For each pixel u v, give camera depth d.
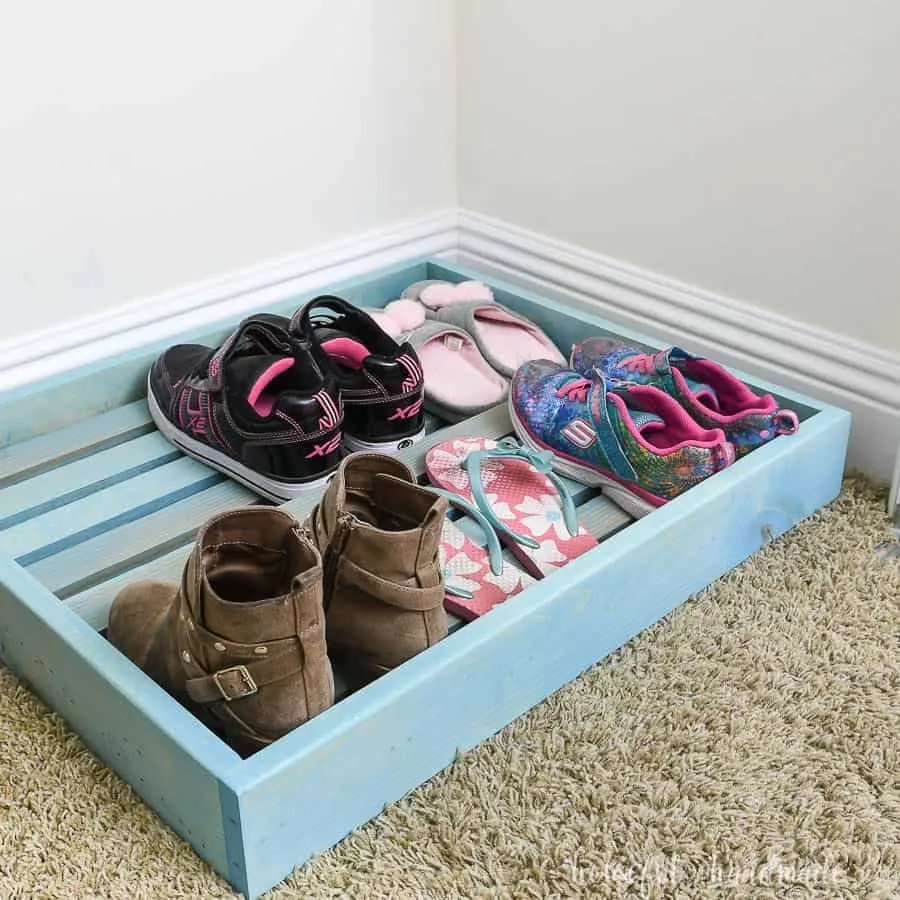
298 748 0.96
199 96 1.57
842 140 1.44
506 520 1.34
